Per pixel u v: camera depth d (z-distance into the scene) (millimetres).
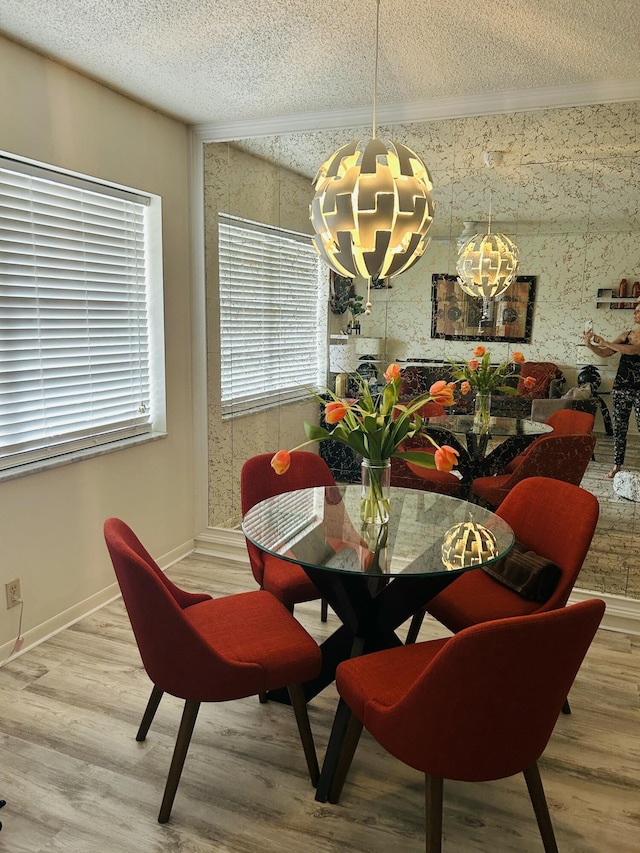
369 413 2121
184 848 1754
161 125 3459
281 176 3553
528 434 3205
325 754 2014
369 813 1902
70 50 2611
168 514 3797
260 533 2131
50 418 2953
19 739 2203
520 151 3068
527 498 2537
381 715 1604
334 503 2500
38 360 2855
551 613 1372
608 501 3117
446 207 3230
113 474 3303
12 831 1801
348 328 3516
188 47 2570
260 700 2469
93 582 3207
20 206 2697
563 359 3111
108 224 3236
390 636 2238
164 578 2170
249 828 1831
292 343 3660
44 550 2887
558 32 2367
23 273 2736
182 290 3760
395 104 3250
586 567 3213
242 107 3346
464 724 1441
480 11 2207
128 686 2545
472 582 2477
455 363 3305
